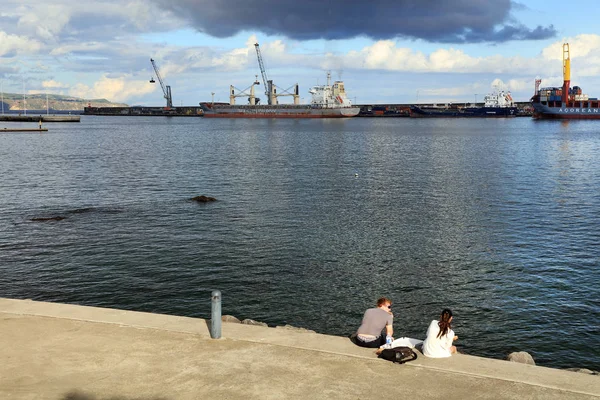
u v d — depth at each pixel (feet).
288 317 78.13
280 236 124.06
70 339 37.63
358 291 88.22
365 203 167.12
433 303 82.94
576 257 106.32
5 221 139.23
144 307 81.51
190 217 144.87
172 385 31.32
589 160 304.71
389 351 34.60
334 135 582.35
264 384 31.45
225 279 93.66
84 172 243.81
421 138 524.52
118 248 113.19
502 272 97.25
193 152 361.30
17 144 425.69
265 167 269.85
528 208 157.89
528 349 67.87
